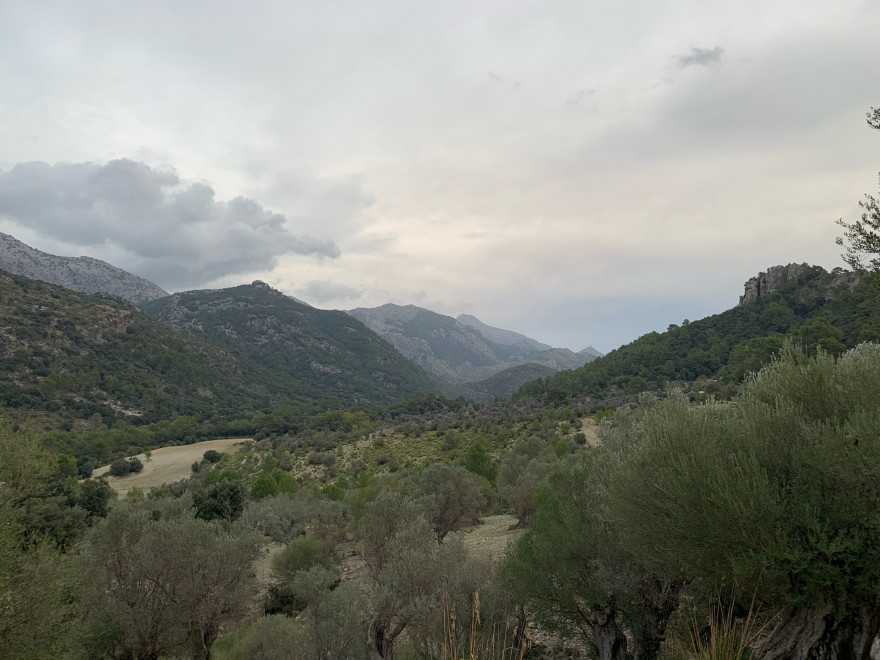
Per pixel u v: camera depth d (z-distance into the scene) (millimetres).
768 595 6402
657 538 7016
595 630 10758
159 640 17047
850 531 5438
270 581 29031
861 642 5473
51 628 12297
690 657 7859
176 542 17453
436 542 21047
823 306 102875
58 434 94125
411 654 15023
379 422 135250
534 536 12289
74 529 28672
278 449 91938
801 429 6230
